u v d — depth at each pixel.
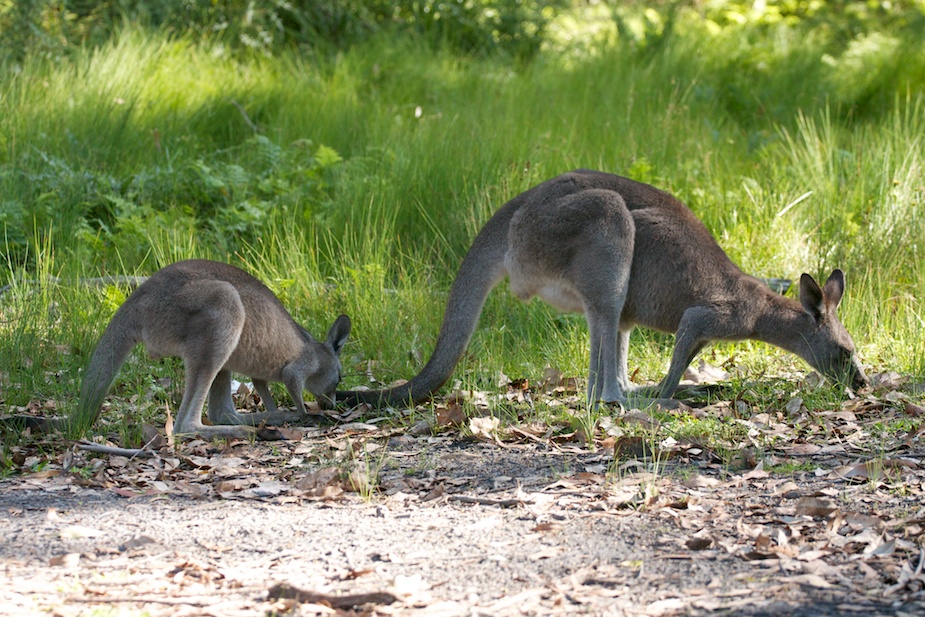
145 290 8.59
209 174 14.80
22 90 16.72
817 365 9.66
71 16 20.94
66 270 12.42
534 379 10.12
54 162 14.63
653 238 9.36
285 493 6.97
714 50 22.45
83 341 10.52
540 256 9.36
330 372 9.52
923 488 6.59
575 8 26.45
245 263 12.73
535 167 14.19
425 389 9.59
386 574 5.30
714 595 4.86
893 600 4.75
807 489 6.63
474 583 5.14
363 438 8.42
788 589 4.91
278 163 15.55
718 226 13.59
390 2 23.78
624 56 21.91
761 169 15.37
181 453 8.02
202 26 21.88
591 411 8.82
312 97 18.50
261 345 8.93
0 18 19.64
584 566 5.32
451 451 8.00
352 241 13.20
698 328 9.35
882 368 10.43
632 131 16.42
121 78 17.92
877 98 20.42
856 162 14.71
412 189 14.27
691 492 6.62
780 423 8.61
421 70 20.62
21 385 9.56
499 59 22.53
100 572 5.36
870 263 12.37
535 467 7.46
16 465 7.73
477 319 9.70
